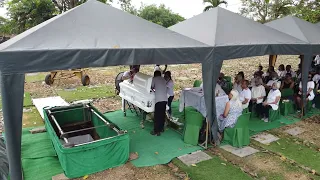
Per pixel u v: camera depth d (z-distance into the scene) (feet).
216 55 17.49
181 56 16.39
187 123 20.27
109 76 52.54
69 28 14.94
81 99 33.60
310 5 64.59
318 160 17.71
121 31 16.31
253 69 63.10
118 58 14.43
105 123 18.48
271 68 32.22
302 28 26.99
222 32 19.70
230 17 22.57
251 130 22.81
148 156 18.10
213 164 17.07
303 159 17.84
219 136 19.98
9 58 11.74
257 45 19.45
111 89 39.86
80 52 13.33
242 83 23.18
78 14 16.38
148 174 15.89
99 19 16.66
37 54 12.32
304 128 23.41
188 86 42.73
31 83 44.34
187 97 23.63
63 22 15.23
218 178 15.49
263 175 15.88
